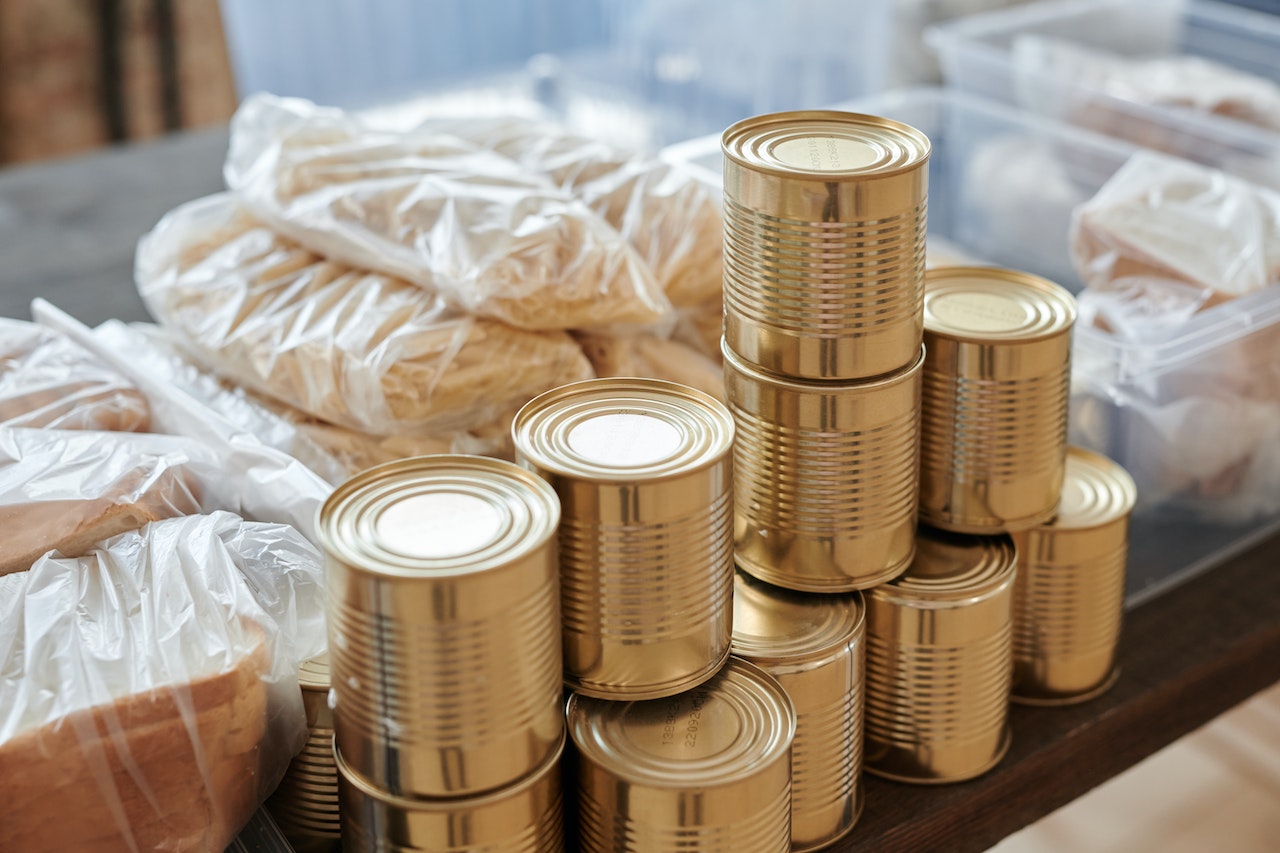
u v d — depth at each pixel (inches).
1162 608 34.6
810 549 24.9
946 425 26.7
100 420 30.1
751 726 23.2
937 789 27.8
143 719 21.4
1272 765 45.7
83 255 48.1
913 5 70.4
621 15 79.1
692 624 22.4
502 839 21.5
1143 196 39.3
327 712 24.0
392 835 21.4
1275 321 33.7
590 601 22.0
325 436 30.8
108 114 81.9
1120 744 30.9
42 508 25.9
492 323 30.2
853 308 22.8
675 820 21.8
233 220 35.9
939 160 51.0
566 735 23.3
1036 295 28.2
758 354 24.0
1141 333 32.4
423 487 21.9
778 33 71.5
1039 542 28.4
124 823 21.9
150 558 25.1
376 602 19.4
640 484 20.9
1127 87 54.4
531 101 69.4
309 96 90.0
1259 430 34.9
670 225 32.8
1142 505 34.3
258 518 28.1
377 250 31.7
